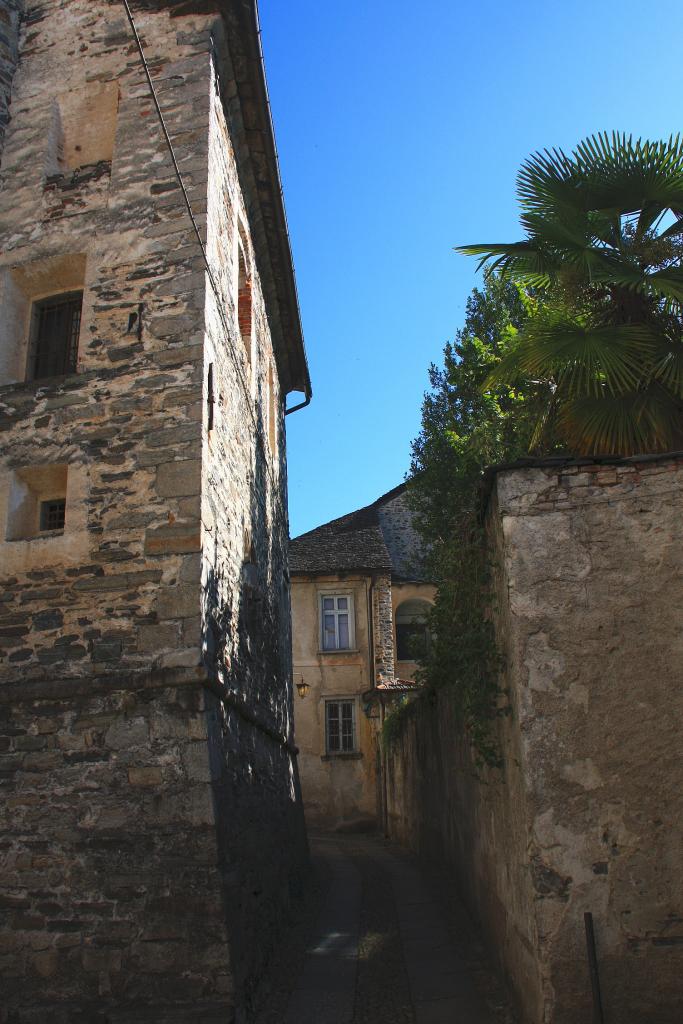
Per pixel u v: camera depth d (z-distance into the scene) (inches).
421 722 527.8
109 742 266.8
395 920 368.2
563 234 285.4
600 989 193.5
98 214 337.7
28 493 315.9
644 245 290.2
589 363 260.5
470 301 646.5
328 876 509.0
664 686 213.0
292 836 451.5
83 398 310.8
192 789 257.9
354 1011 251.1
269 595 462.9
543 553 225.3
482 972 279.9
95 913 249.1
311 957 315.3
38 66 377.1
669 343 273.4
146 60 360.2
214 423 318.0
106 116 365.7
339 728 839.1
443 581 392.5
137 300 320.2
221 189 359.6
